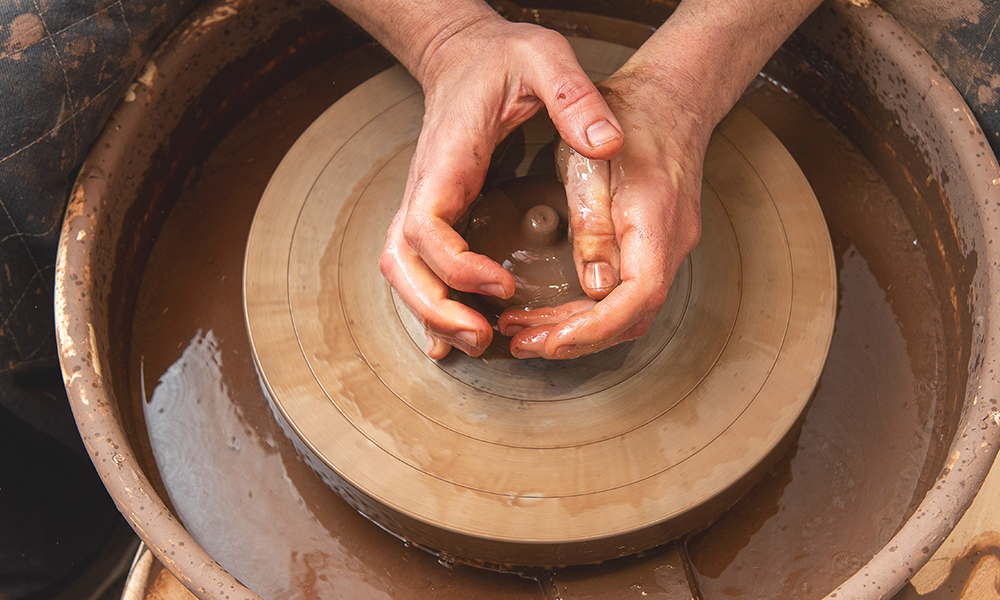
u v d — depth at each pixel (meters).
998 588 1.12
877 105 1.38
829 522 1.13
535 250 1.12
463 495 1.02
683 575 1.05
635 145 1.06
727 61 1.22
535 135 1.30
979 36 1.20
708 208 1.24
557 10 1.64
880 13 1.31
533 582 1.10
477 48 1.17
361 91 1.34
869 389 1.23
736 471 1.03
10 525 1.43
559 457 1.05
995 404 1.00
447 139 1.08
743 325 1.15
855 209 1.41
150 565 1.17
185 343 1.29
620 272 1.01
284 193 1.25
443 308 1.00
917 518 0.93
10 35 1.10
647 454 1.05
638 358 1.12
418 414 1.08
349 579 1.10
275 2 1.40
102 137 1.23
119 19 1.20
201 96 1.40
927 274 1.33
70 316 1.09
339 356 1.13
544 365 1.11
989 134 1.27
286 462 1.19
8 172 1.14
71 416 1.48
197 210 1.42
